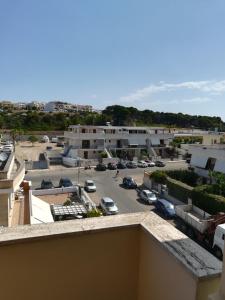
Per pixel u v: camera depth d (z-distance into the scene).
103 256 3.09
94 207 26.58
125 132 62.25
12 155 19.03
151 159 58.34
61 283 2.96
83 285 3.05
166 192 33.09
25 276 2.83
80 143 57.44
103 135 58.81
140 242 3.18
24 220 13.84
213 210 25.86
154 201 30.14
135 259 3.21
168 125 119.81
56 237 2.87
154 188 36.38
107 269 3.12
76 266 3.00
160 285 2.84
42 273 2.89
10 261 2.77
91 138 57.97
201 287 2.29
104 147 58.56
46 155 55.16
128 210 28.42
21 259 2.80
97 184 38.72
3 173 13.08
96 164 52.47
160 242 2.78
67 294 3.00
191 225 21.42
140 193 33.09
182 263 2.45
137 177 43.22
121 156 60.00
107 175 44.44
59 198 30.16
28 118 99.38
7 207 12.45
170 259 2.65
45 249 2.86
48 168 48.91
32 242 2.80
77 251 2.97
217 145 42.34
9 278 2.79
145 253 3.09
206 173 38.09
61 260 2.93
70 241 2.94
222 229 17.16
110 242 3.09
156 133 65.12
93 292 3.10
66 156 56.00
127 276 3.21
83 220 3.23
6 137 82.12
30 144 75.25
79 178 42.06
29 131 89.44
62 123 99.19
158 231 2.99
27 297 2.87
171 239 2.84
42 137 82.56
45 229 2.97
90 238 3.01
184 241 2.81
